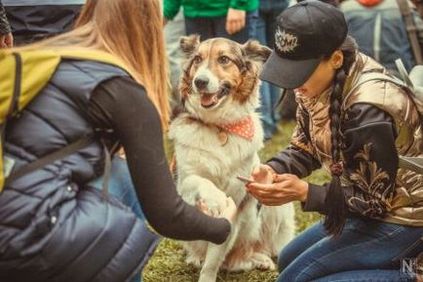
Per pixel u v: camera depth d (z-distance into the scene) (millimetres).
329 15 2777
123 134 2359
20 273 2281
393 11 4816
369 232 3039
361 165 2822
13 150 2268
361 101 2773
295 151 3314
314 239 3363
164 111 2623
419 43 4844
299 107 3188
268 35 6766
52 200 2256
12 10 3773
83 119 2324
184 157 3951
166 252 4508
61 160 2301
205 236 2545
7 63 2254
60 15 3848
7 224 2221
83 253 2295
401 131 2803
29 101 2283
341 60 2836
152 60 2561
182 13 6477
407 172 2893
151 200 2395
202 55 4004
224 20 6105
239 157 3947
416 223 2973
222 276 4211
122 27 2494
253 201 4059
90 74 2312
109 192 2490
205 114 3922
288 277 3213
